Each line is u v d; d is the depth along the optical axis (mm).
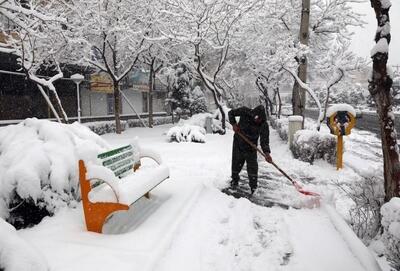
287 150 10141
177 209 4340
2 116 14414
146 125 24109
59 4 14070
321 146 8211
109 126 18797
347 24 16031
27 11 7781
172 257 3160
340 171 7496
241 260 3246
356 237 3562
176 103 25766
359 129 20578
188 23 13070
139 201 4762
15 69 14469
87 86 19500
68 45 14516
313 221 4266
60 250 3150
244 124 5547
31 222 3977
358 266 3107
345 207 5062
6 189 3842
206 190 5543
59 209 4117
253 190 5500
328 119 7766
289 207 4809
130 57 17828
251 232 3930
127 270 2793
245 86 25953
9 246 2391
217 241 3590
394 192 3457
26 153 4117
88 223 3613
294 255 3350
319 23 16312
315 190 5191
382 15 3373
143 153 5113
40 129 4590
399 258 2723
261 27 16172
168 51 18203
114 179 3521
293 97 13539
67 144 4508
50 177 4141
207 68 19844
